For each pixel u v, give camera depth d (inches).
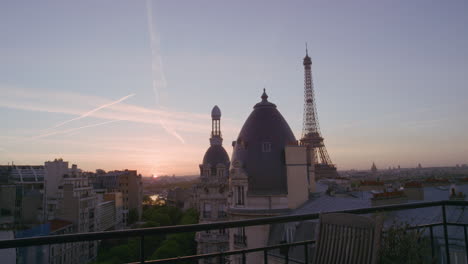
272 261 1736.0
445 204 492.4
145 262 314.8
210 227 336.5
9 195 4936.0
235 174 2420.0
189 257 347.3
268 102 2669.8
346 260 315.3
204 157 4485.7
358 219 317.4
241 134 2623.0
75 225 4571.9
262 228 2097.7
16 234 3472.0
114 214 6953.7
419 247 467.5
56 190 4901.6
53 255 3122.5
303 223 1723.7
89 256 4087.1
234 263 2158.0
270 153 2439.7
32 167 6043.3
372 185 3403.1
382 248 444.1
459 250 1074.1
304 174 2426.2
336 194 2677.2
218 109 4690.0
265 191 2372.0
